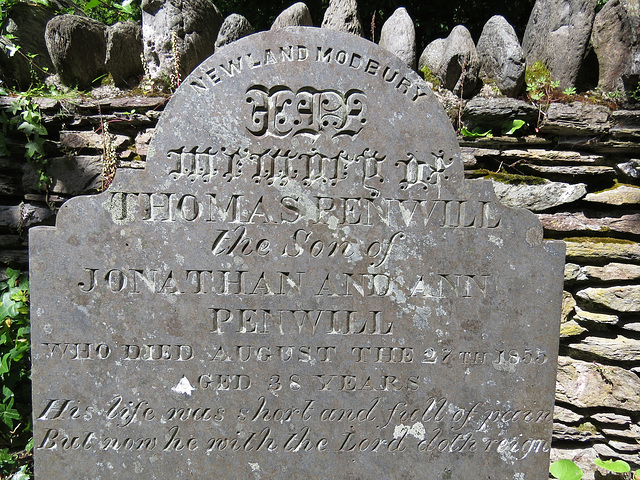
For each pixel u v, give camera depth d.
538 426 0.84
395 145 0.79
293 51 0.77
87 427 0.81
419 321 0.82
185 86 0.77
